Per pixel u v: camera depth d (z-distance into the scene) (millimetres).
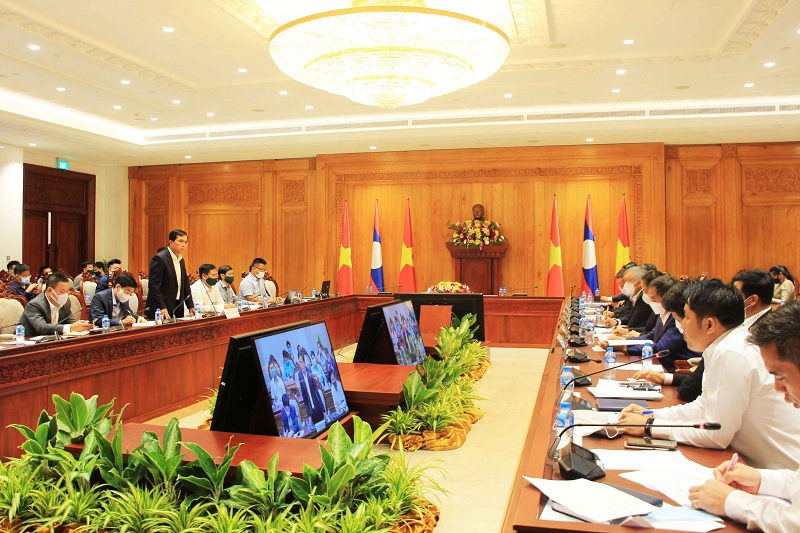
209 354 6531
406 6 5648
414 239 13367
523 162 12875
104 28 7246
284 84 9562
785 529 1551
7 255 12219
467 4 6617
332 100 10570
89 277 11094
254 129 12695
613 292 12406
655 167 12266
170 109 11141
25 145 12367
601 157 12500
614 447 2357
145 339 5578
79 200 14633
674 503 1792
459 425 4957
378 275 12445
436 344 6770
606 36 7453
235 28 7246
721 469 1954
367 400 4500
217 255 14680
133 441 2902
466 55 6434
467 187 13133
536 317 9984
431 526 2793
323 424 3555
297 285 14180
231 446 2828
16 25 7078
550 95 10328
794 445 2283
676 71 8875
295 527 2156
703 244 12383
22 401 4352
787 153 12031
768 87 9820
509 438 5008
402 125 11953
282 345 3396
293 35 6008
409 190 13398
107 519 2352
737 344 2398
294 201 14172
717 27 7191
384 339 5543
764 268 12141
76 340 4816
